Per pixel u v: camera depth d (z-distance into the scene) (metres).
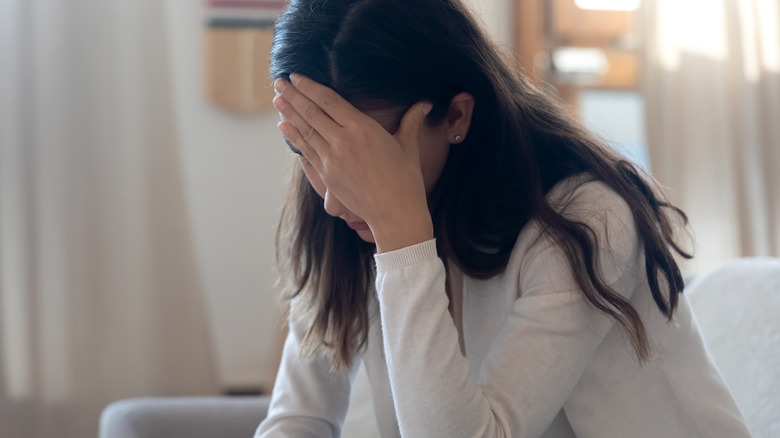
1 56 2.69
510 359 0.88
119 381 2.78
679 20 3.30
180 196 2.89
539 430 0.88
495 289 1.00
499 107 0.92
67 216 2.74
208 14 3.20
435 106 0.89
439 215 0.97
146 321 2.82
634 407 0.96
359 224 0.95
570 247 0.88
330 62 0.87
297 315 1.16
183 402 1.39
